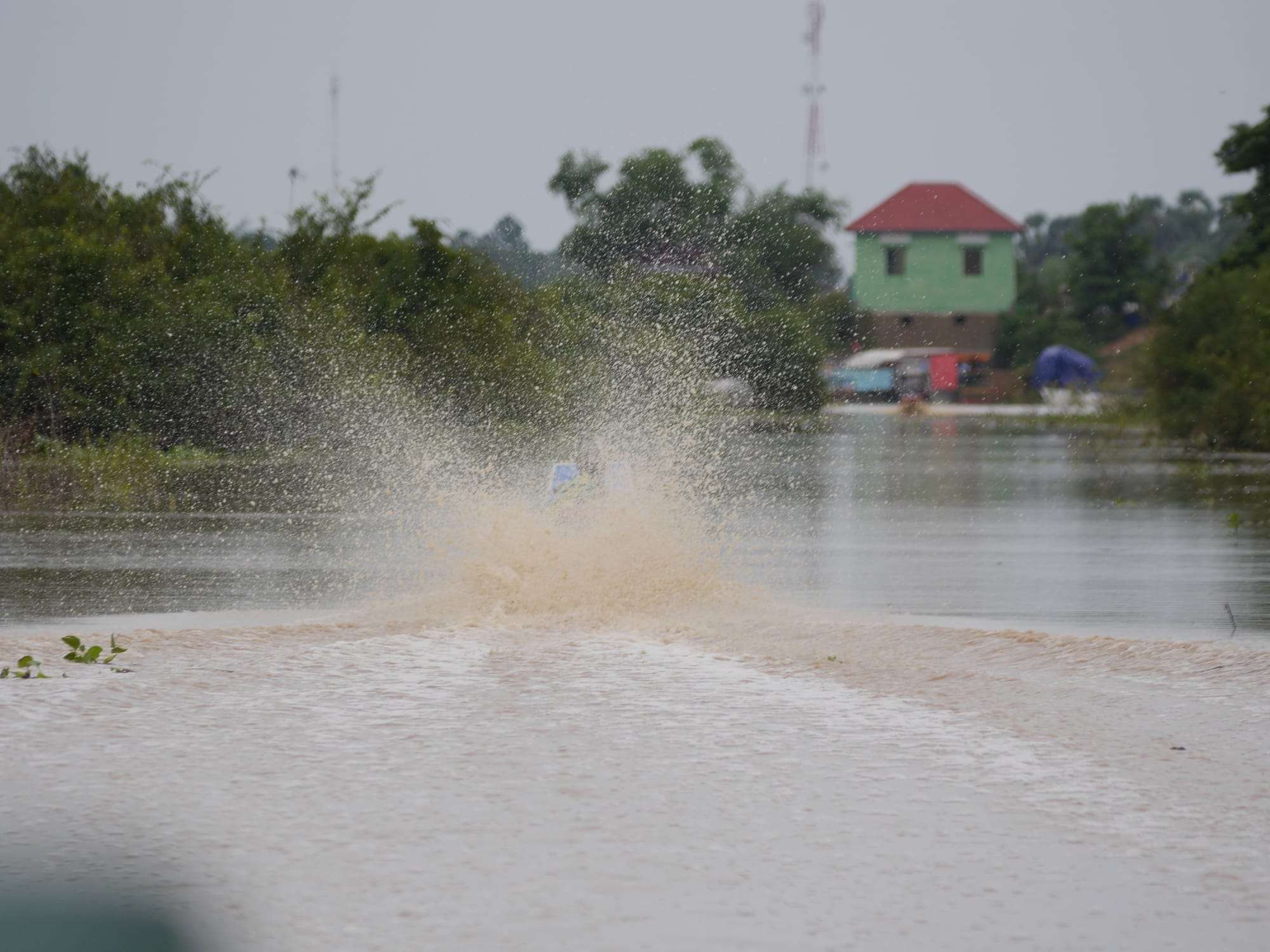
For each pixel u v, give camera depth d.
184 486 83.19
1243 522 66.62
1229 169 180.38
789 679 27.33
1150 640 33.16
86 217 117.44
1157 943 13.76
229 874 15.50
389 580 43.81
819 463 109.88
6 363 100.94
